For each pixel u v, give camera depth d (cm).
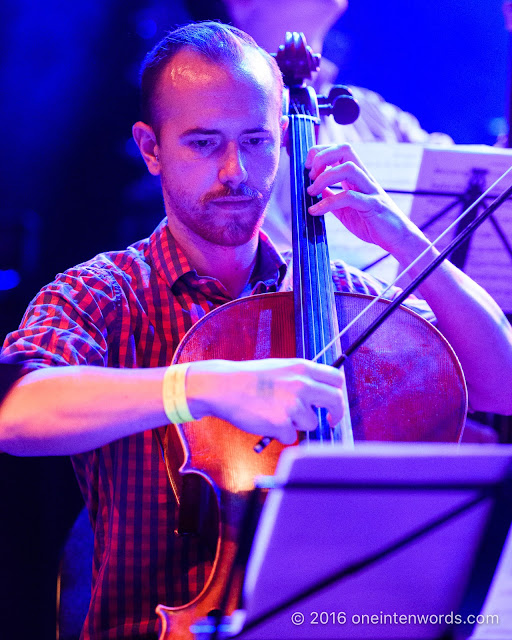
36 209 616
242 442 273
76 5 602
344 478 185
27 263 575
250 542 254
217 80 294
